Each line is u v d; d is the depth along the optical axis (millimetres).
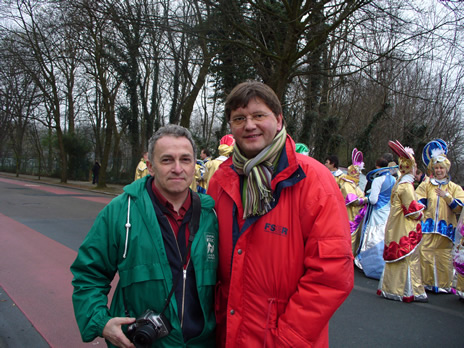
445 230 4984
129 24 10406
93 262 1619
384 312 4066
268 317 1571
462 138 17719
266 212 1605
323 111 15617
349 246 1521
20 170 40438
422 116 14594
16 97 32875
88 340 1567
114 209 1656
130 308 1613
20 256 5770
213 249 1753
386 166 6039
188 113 15633
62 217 9703
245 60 12500
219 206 1826
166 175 1652
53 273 4961
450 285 4973
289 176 1585
